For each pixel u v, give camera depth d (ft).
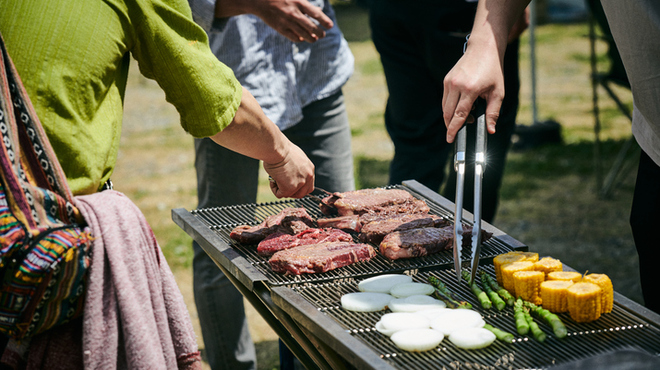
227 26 9.09
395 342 4.97
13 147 4.30
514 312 5.40
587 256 14.02
